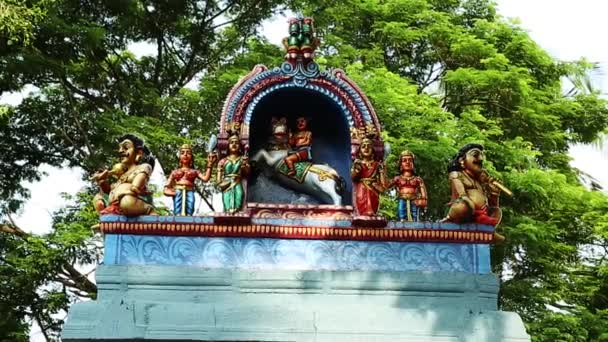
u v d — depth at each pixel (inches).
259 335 453.7
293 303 470.6
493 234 503.2
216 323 455.8
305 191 539.2
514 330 468.8
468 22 1057.5
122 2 902.4
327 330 458.3
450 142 821.2
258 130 559.2
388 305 477.1
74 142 956.6
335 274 479.8
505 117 978.7
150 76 1008.2
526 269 926.4
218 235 489.7
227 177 510.6
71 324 449.1
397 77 884.6
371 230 495.8
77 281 850.1
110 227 486.6
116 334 448.8
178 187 510.3
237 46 1010.1
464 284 485.7
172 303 463.5
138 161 508.4
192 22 995.9
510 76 913.5
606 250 967.0
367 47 1002.7
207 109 907.4
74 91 943.0
